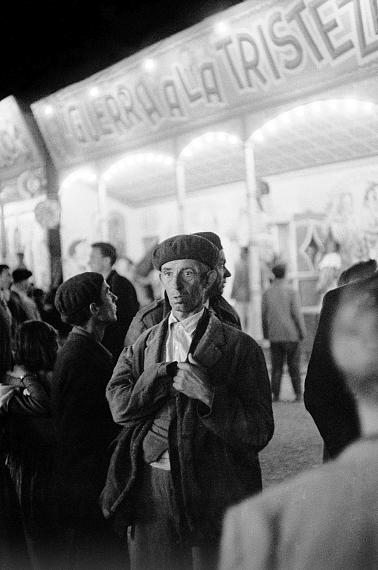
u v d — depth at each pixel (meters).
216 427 1.91
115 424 2.43
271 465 3.81
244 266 8.92
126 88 6.82
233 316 2.83
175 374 1.97
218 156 9.47
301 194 9.38
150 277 8.49
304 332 5.94
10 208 10.10
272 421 2.03
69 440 2.38
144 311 2.90
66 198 10.11
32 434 2.74
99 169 8.23
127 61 6.47
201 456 1.97
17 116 8.33
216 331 2.03
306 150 8.93
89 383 2.39
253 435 1.96
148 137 7.31
